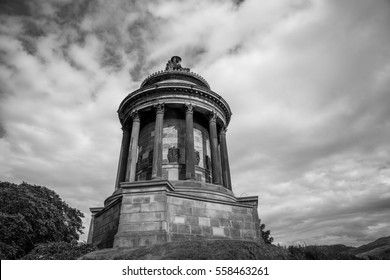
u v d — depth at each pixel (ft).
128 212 63.67
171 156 102.89
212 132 107.96
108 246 71.10
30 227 114.52
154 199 64.49
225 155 114.01
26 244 116.88
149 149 108.37
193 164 94.22
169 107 109.70
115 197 90.43
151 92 108.17
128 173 96.32
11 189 133.90
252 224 80.89
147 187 66.08
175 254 46.57
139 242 59.36
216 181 97.35
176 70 129.18
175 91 107.86
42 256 60.90
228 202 78.48
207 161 111.04
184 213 68.23
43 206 133.08
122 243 59.72
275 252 47.83
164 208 63.21
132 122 114.11
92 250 63.67
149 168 103.71
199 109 109.91
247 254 45.96
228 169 111.04
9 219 108.47
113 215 73.20
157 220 61.98
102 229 79.77
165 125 109.91
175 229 64.69
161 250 49.73
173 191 70.90
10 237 106.01
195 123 115.14
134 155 100.73
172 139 107.14
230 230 75.15
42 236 125.18
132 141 103.19
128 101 113.09
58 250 64.18
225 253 46.26
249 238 77.71
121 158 111.96
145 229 61.31
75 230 180.24
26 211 118.21
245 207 82.17
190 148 96.89
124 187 66.49
